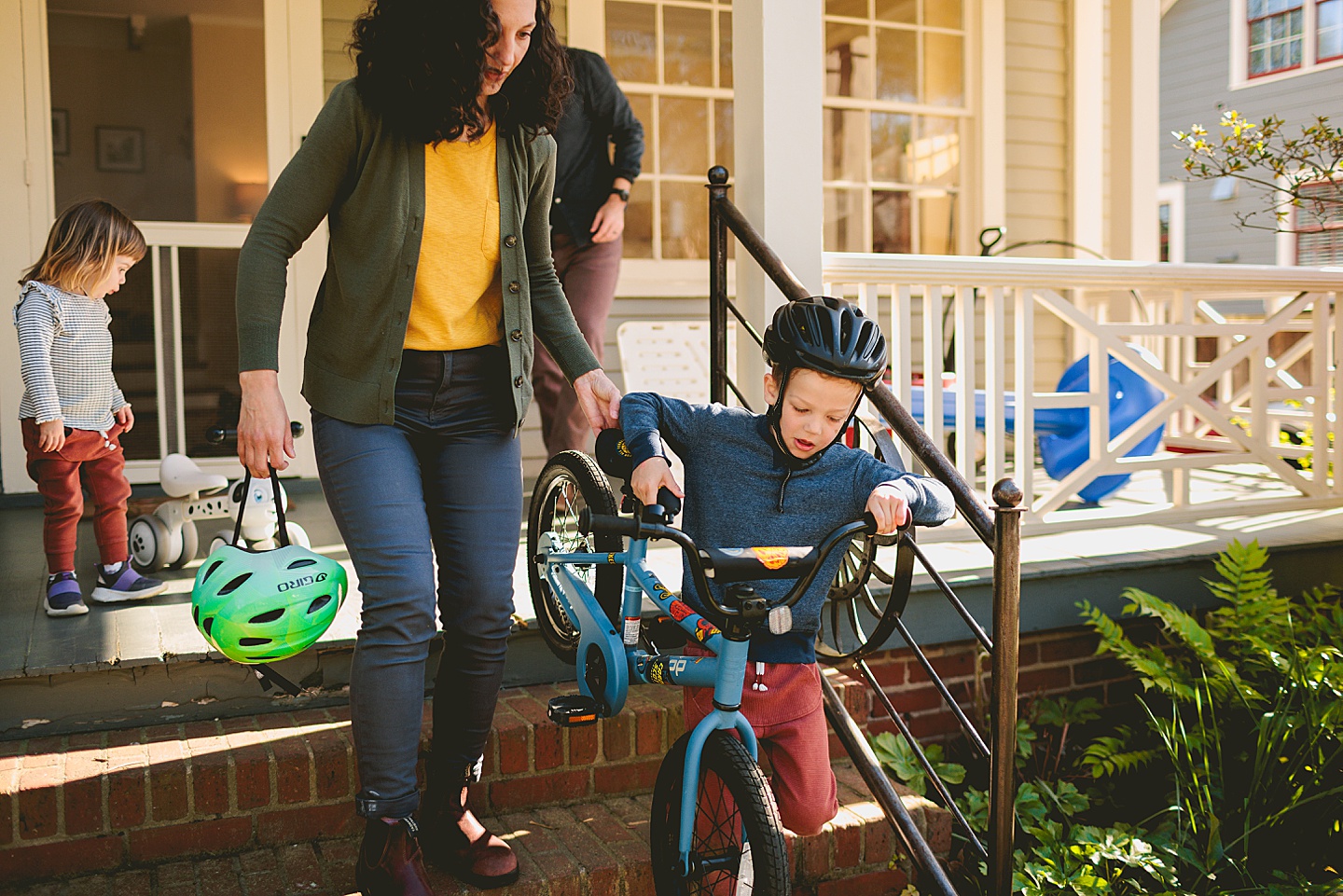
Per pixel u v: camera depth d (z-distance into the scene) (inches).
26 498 183.3
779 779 84.5
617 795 103.4
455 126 73.0
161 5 198.8
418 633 75.9
